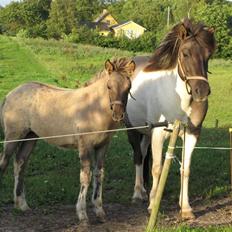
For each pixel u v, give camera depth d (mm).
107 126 6512
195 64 6375
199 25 6617
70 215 7059
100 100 6484
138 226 6539
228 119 20594
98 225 6594
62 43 44406
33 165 10109
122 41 51719
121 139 13445
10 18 84875
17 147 7352
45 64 35344
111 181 9062
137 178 7992
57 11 81500
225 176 9391
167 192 8328
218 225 6477
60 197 7879
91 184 8711
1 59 34875
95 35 55219
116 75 6219
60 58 38688
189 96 6703
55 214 7117
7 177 9086
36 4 88562
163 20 76938
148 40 51281
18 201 7270
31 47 40594
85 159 6535
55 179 9008
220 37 45281
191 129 6938
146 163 8367
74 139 6656
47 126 6852
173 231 5895
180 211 6980
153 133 7066
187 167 6965
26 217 6980
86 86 6781
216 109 22844
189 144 6973
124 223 6672
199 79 6340
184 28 6559
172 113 6918
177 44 6844
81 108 6566
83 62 38125
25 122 7090
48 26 75312
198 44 6469
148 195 8250
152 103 7219
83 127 6492
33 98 7027
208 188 8469
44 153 11031
